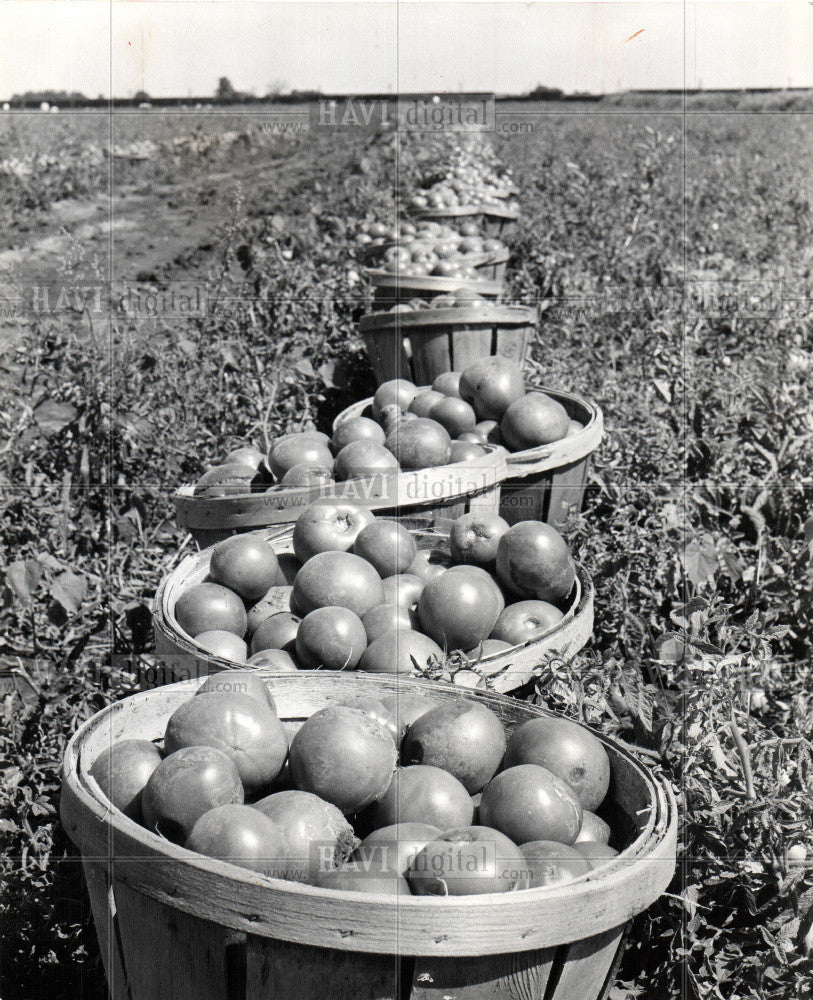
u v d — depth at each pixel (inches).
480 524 150.4
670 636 119.7
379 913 73.1
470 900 73.6
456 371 239.1
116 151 663.8
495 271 333.4
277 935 74.4
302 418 246.1
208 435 227.0
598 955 81.4
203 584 143.2
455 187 423.2
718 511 183.2
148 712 103.9
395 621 132.5
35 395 212.7
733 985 95.9
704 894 99.1
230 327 268.4
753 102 872.3
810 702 128.8
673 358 233.1
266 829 82.9
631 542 170.9
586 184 501.7
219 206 558.3
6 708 125.0
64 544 172.7
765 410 204.8
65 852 117.2
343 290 316.8
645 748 108.9
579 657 134.6
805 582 160.1
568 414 213.0
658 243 395.5
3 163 581.9
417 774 92.8
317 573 136.5
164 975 81.9
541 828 87.6
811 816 98.3
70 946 112.3
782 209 524.4
